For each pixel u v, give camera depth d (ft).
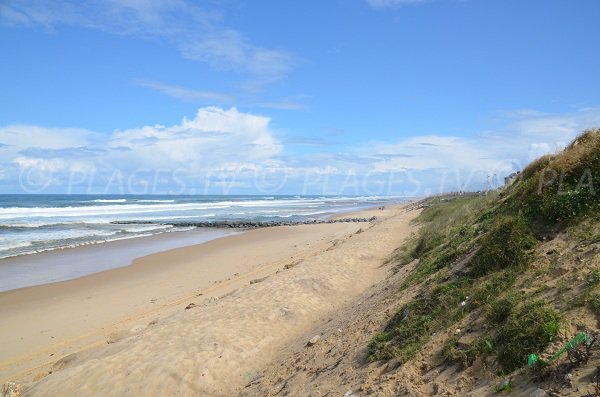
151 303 42.80
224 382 23.16
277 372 22.62
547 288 15.44
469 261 22.04
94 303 43.91
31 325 37.45
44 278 55.98
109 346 27.89
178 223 134.21
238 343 26.96
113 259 69.56
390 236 65.51
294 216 171.22
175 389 22.27
